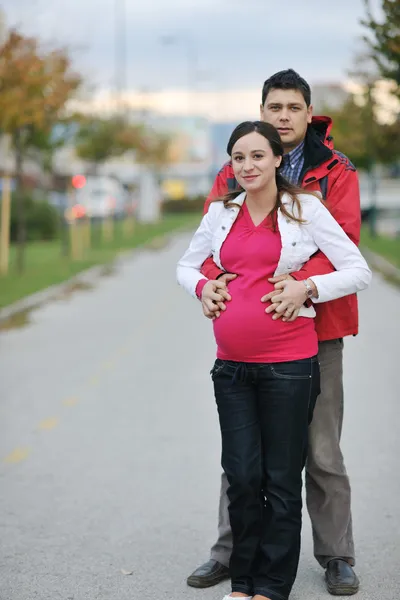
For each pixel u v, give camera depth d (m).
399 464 9.91
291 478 6.20
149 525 8.23
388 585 6.86
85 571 7.24
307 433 6.27
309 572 7.13
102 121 53.25
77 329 20.39
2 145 49.62
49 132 34.34
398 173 58.91
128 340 18.64
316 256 6.29
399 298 25.36
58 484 9.43
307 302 6.19
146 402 13.07
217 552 6.97
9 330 20.48
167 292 27.73
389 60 19.55
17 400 13.37
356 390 13.61
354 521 8.24
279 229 6.12
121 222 76.75
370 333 18.98
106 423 11.91
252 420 6.23
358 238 6.60
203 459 10.22
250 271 6.15
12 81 27.47
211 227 6.45
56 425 11.87
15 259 39.09
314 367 6.21
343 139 41.44
